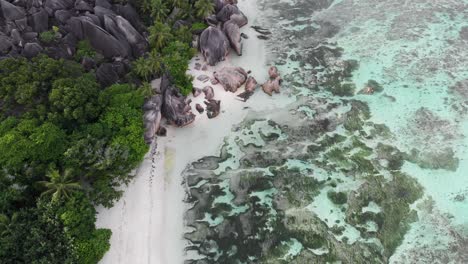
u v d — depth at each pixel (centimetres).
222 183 3669
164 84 4088
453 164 3778
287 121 4112
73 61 4031
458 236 3341
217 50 4509
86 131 3509
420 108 4231
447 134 4006
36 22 4412
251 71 4556
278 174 3725
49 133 3306
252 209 3500
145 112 3875
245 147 3916
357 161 3806
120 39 4381
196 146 3916
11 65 3709
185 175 3712
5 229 2997
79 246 2997
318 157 3844
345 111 4200
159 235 3334
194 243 3309
